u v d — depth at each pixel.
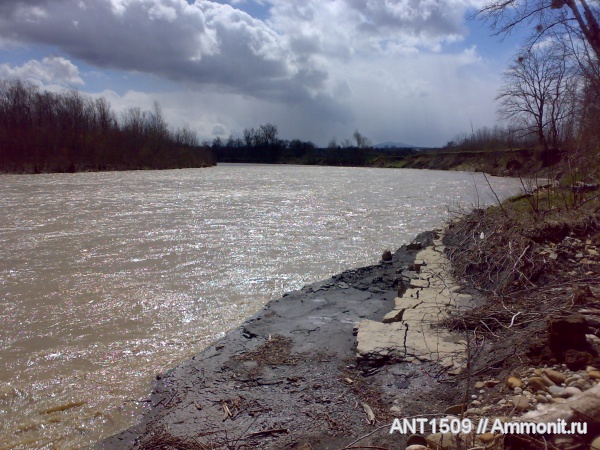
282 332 5.87
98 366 5.41
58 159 53.06
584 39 10.72
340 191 30.77
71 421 4.27
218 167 84.19
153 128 69.12
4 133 50.56
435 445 3.06
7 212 18.95
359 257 11.19
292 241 13.23
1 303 7.74
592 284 5.39
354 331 5.64
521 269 6.46
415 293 6.74
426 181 41.06
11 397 4.75
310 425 3.74
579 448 2.58
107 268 10.12
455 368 4.29
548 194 9.55
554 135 12.61
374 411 3.83
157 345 6.00
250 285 8.80
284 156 122.44
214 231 14.93
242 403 4.19
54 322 6.87
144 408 4.41
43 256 11.26
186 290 8.48
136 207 21.27
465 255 8.02
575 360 3.64
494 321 5.09
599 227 7.35
